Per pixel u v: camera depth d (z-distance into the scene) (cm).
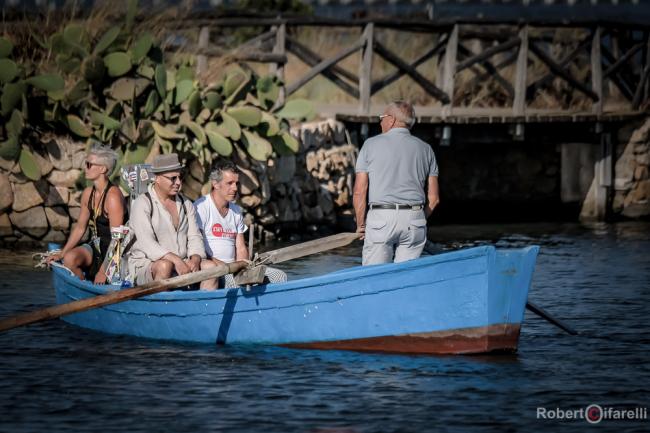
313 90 6706
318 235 5403
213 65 5212
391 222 3109
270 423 2373
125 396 2570
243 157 4997
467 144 6631
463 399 2545
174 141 4722
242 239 3328
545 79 6272
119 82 4725
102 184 3444
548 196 6700
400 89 6769
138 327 3209
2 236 4822
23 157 4603
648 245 5181
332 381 2692
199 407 2489
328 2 8912
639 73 7000
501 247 5084
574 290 3934
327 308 2966
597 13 9144
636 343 3106
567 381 2697
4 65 4597
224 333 3091
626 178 6431
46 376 2745
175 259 3133
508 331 2870
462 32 5875
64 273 3400
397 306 2897
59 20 5197
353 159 5659
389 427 2348
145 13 5394
